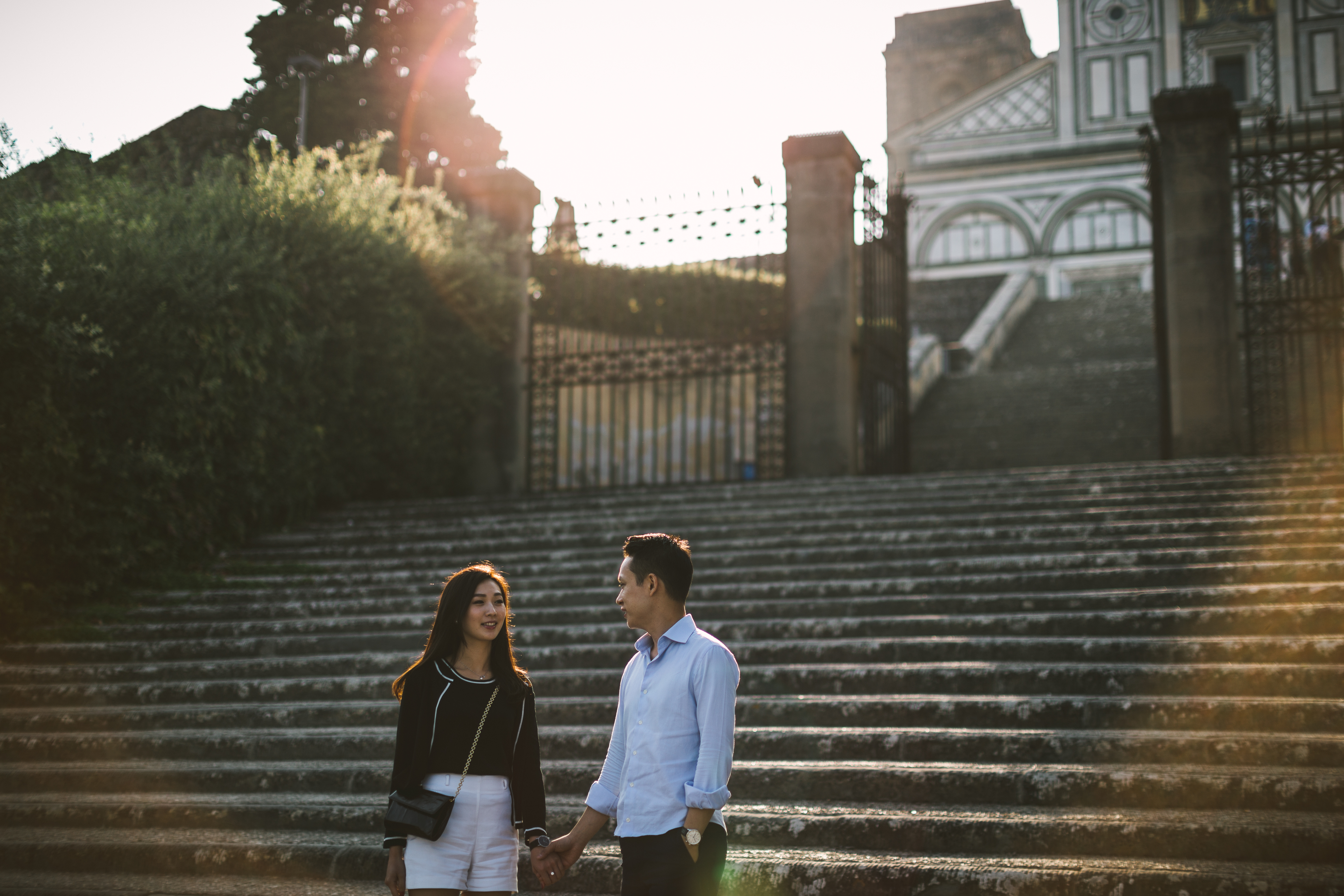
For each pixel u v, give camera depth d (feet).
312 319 39.50
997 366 82.99
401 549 34.27
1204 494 29.55
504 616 11.64
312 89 79.56
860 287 45.01
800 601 25.89
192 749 21.62
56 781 20.63
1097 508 30.40
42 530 29.25
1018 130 129.29
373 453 42.37
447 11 86.89
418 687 11.29
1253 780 16.01
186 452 33.65
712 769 9.90
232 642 27.50
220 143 46.50
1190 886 13.58
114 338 31.40
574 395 54.85
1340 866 14.25
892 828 15.80
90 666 26.58
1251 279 41.01
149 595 31.63
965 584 25.71
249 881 16.26
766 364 51.98
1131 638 22.00
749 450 55.01
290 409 38.60
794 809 16.81
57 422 29.71
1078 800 16.61
